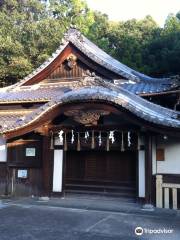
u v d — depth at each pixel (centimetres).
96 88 1068
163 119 948
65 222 837
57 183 1189
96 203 1090
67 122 1131
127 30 4044
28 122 1100
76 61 1650
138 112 962
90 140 1117
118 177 1184
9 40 2722
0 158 1330
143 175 1071
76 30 1673
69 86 1611
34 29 2892
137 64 3005
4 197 1236
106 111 1008
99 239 684
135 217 895
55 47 2886
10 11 3484
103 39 3659
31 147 1255
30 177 1249
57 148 1199
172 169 1066
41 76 1706
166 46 3127
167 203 1018
